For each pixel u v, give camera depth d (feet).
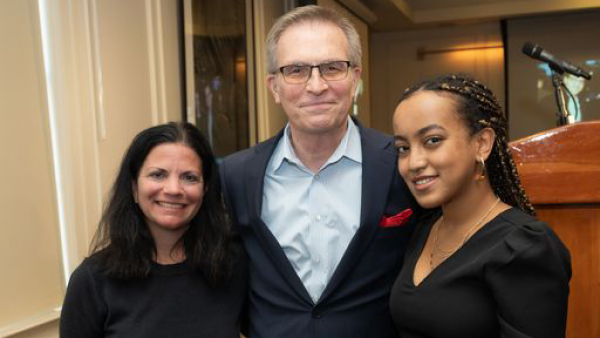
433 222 4.01
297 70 4.31
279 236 4.63
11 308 5.63
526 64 17.67
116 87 7.00
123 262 4.20
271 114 11.35
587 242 3.78
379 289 4.50
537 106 17.62
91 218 6.48
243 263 4.71
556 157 3.82
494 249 3.21
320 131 4.38
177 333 4.23
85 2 6.42
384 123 19.74
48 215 6.09
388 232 4.43
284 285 4.50
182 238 4.49
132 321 4.17
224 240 4.50
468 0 16.97
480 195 3.51
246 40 10.34
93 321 4.21
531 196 3.84
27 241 5.82
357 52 4.49
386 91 19.69
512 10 17.06
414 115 3.39
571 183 3.76
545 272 3.02
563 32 17.31
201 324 4.31
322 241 4.53
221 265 4.43
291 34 4.33
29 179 5.84
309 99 4.29
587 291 3.78
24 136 5.79
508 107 17.89
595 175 3.72
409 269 3.82
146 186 4.17
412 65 19.35
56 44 6.07
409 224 4.48
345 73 4.33
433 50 19.04
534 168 3.84
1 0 5.55
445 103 3.33
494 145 3.48
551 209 3.86
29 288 5.85
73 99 6.24
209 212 4.49
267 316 4.58
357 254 4.37
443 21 17.85
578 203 3.80
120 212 4.31
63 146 6.16
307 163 4.66
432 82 3.51
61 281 6.29
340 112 4.37
